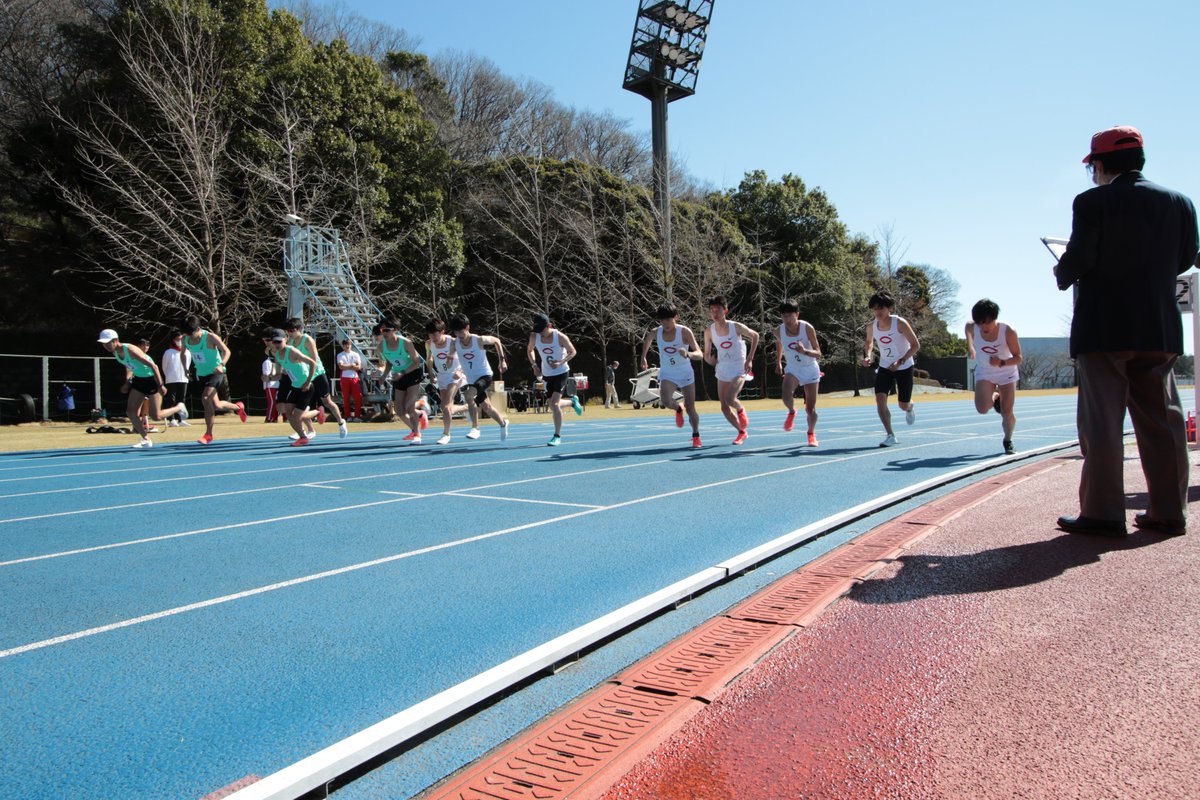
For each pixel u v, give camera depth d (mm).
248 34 28000
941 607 3432
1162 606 3275
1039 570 3900
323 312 21375
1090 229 4277
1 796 2117
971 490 6789
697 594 3904
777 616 3436
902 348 10734
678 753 2264
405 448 12047
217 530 5758
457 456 10750
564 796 2061
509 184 36312
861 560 4332
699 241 37156
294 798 2078
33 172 30922
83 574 4500
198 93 25281
